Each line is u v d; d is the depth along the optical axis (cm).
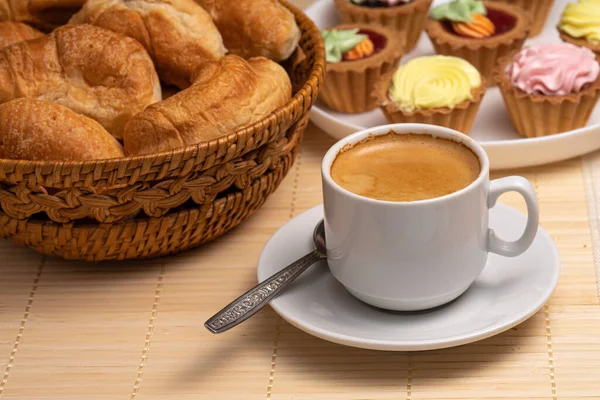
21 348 75
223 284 78
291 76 87
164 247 78
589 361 72
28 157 76
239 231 82
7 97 80
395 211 70
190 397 71
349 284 73
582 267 77
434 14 100
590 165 85
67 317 77
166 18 83
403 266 71
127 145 77
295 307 73
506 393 70
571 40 97
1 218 76
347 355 73
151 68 81
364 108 94
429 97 89
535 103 87
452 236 71
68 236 76
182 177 74
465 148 74
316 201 84
